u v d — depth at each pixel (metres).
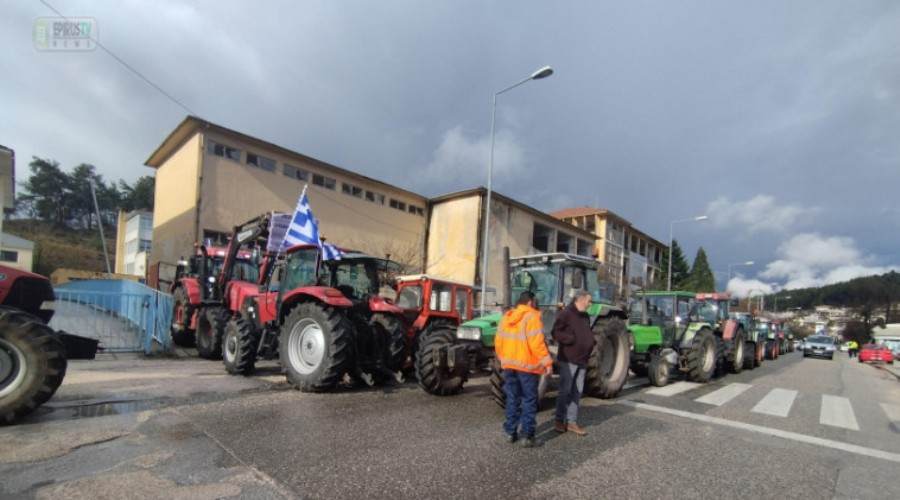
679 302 10.45
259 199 20.22
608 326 7.21
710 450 4.71
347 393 6.61
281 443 4.14
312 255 7.39
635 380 9.69
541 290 7.73
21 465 3.39
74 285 13.51
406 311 9.07
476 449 4.30
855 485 3.96
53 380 4.41
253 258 10.42
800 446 5.07
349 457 3.89
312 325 6.75
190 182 18.62
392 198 27.08
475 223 27.09
